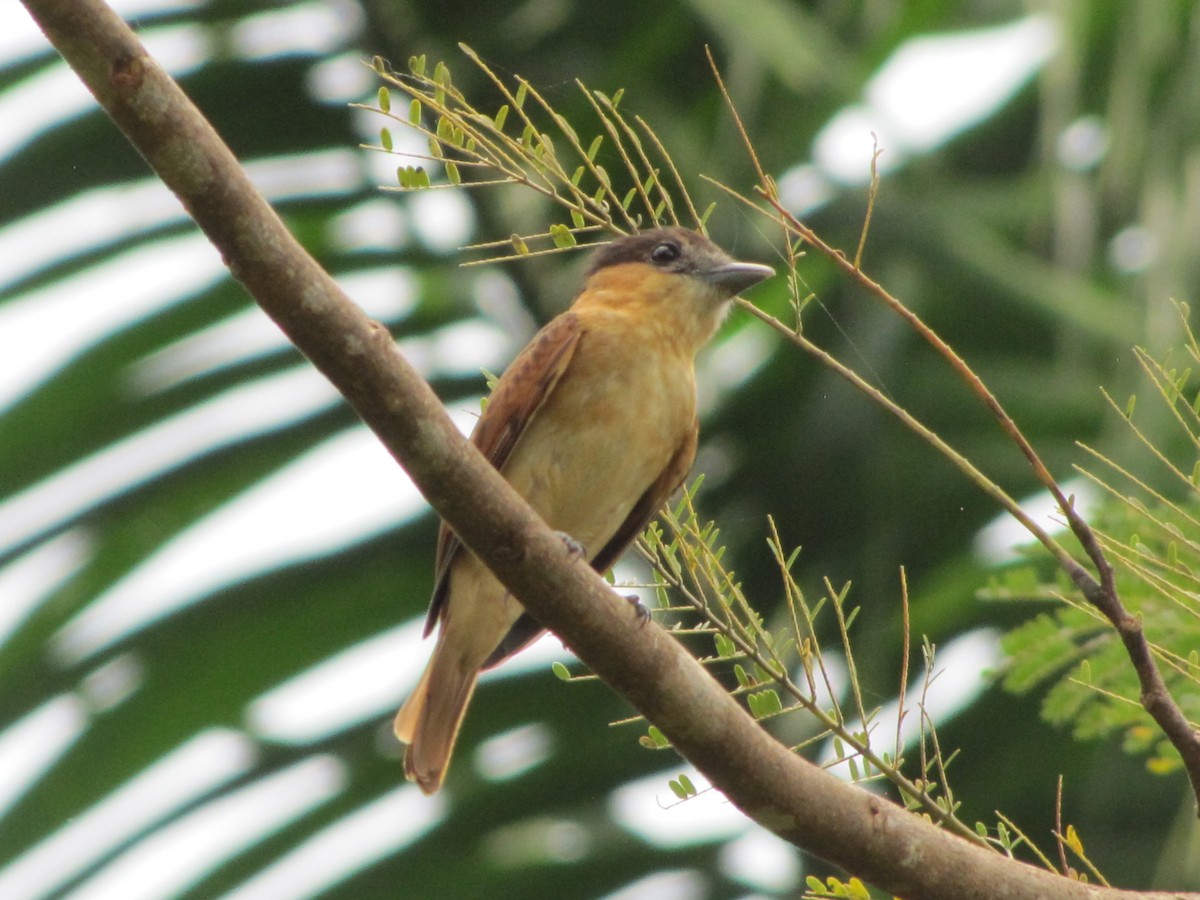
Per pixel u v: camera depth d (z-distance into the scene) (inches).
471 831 394.0
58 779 389.1
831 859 279.3
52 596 392.5
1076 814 409.7
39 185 413.4
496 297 433.1
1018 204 451.5
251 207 247.1
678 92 431.5
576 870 394.6
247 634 392.5
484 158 284.2
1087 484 414.6
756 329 458.9
